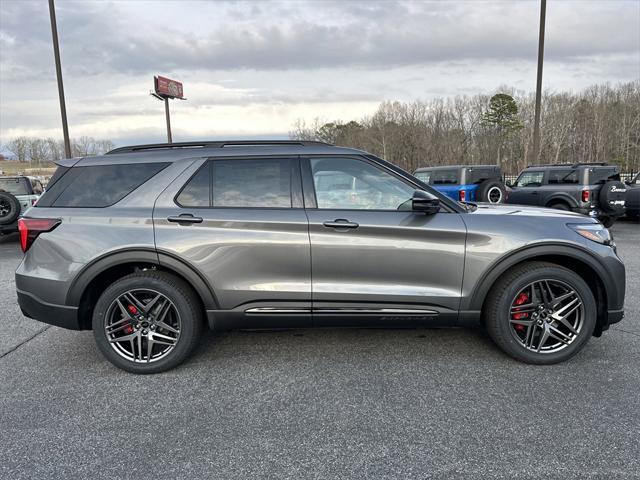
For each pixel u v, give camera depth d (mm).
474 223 3258
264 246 3217
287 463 2305
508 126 51625
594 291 3438
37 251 3281
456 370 3307
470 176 11258
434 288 3277
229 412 2807
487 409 2768
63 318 3271
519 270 3289
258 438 2525
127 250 3201
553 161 53344
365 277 3254
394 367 3379
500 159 52750
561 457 2299
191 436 2557
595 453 2324
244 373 3338
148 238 3201
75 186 3383
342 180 3328
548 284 3299
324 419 2705
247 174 3342
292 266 3242
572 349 3326
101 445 2482
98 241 3211
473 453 2350
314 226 3207
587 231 3311
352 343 3848
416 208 3115
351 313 3295
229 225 3213
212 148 3451
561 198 10352
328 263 3232
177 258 3197
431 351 3652
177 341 3334
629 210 12281
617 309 3352
